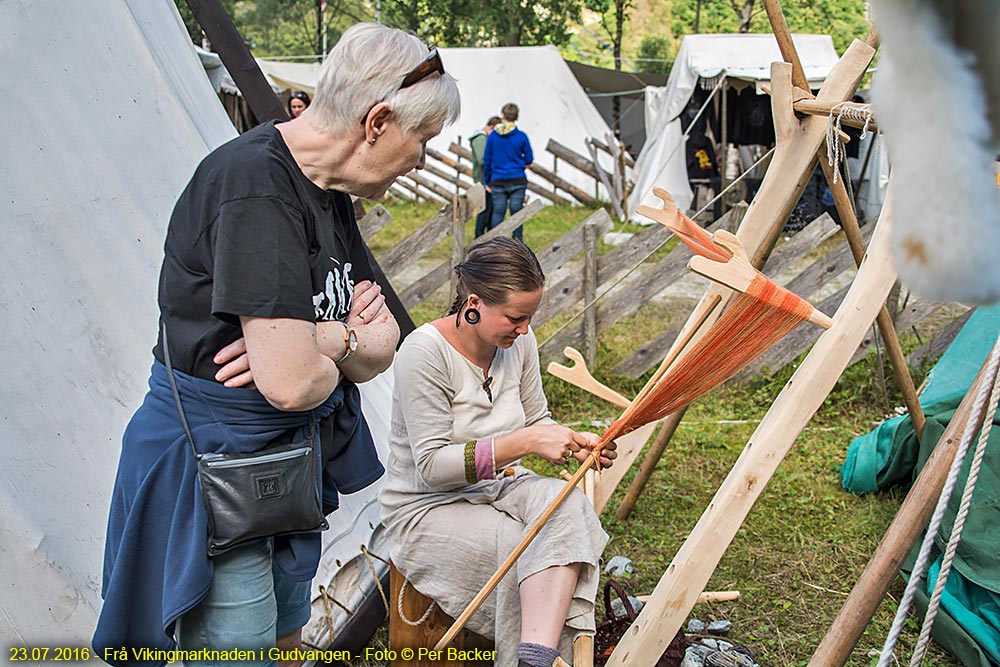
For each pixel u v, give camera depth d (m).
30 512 2.09
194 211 1.62
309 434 1.80
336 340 1.75
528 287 2.21
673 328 5.55
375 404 3.55
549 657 2.04
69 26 2.70
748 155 12.21
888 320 3.28
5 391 2.14
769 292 2.04
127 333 2.53
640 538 3.59
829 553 3.46
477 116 15.08
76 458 2.25
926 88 0.45
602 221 5.62
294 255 1.60
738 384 5.42
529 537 2.17
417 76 1.63
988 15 0.44
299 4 22.56
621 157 13.18
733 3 22.75
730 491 2.26
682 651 2.49
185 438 1.70
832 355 2.26
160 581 1.72
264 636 1.79
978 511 2.90
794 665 2.79
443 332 2.40
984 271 0.47
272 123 1.71
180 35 3.87
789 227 11.58
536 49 15.30
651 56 33.09
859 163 11.36
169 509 1.70
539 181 14.77
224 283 1.55
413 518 2.41
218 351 1.69
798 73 2.89
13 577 2.00
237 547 1.74
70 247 2.45
